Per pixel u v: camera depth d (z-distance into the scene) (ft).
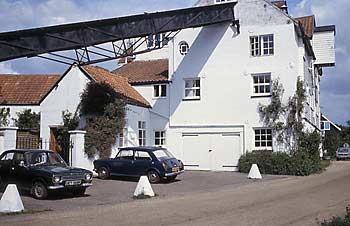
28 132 81.51
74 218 35.83
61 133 80.59
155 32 77.15
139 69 107.76
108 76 91.20
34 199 47.50
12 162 50.03
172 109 96.63
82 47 67.67
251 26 91.91
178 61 97.09
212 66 94.38
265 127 88.84
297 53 88.58
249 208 41.34
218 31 94.43
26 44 61.11
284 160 82.89
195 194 53.47
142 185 50.93
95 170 71.10
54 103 82.84
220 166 91.91
